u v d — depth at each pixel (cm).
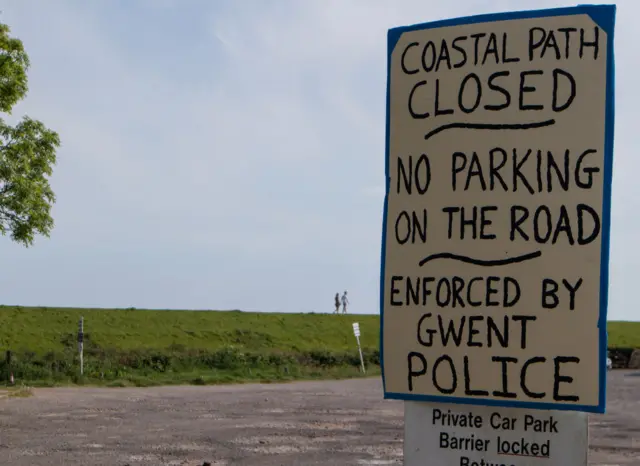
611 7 549
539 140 557
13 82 2823
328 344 5928
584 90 550
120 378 3534
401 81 600
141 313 6153
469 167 574
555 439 549
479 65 577
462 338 568
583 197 544
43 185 2898
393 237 593
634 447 1449
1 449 1379
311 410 2094
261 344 5616
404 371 584
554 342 545
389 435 1568
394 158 597
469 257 570
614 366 5650
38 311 5675
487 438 566
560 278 546
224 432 1612
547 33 562
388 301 591
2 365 3453
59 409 2109
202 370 4141
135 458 1287
